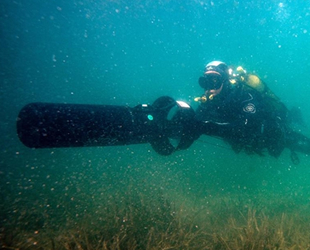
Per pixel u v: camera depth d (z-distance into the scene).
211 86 4.04
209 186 7.31
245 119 3.67
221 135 3.45
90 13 38.31
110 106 2.81
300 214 4.52
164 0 35.72
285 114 4.94
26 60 40.09
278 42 46.72
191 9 38.62
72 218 3.94
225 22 42.97
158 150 3.23
